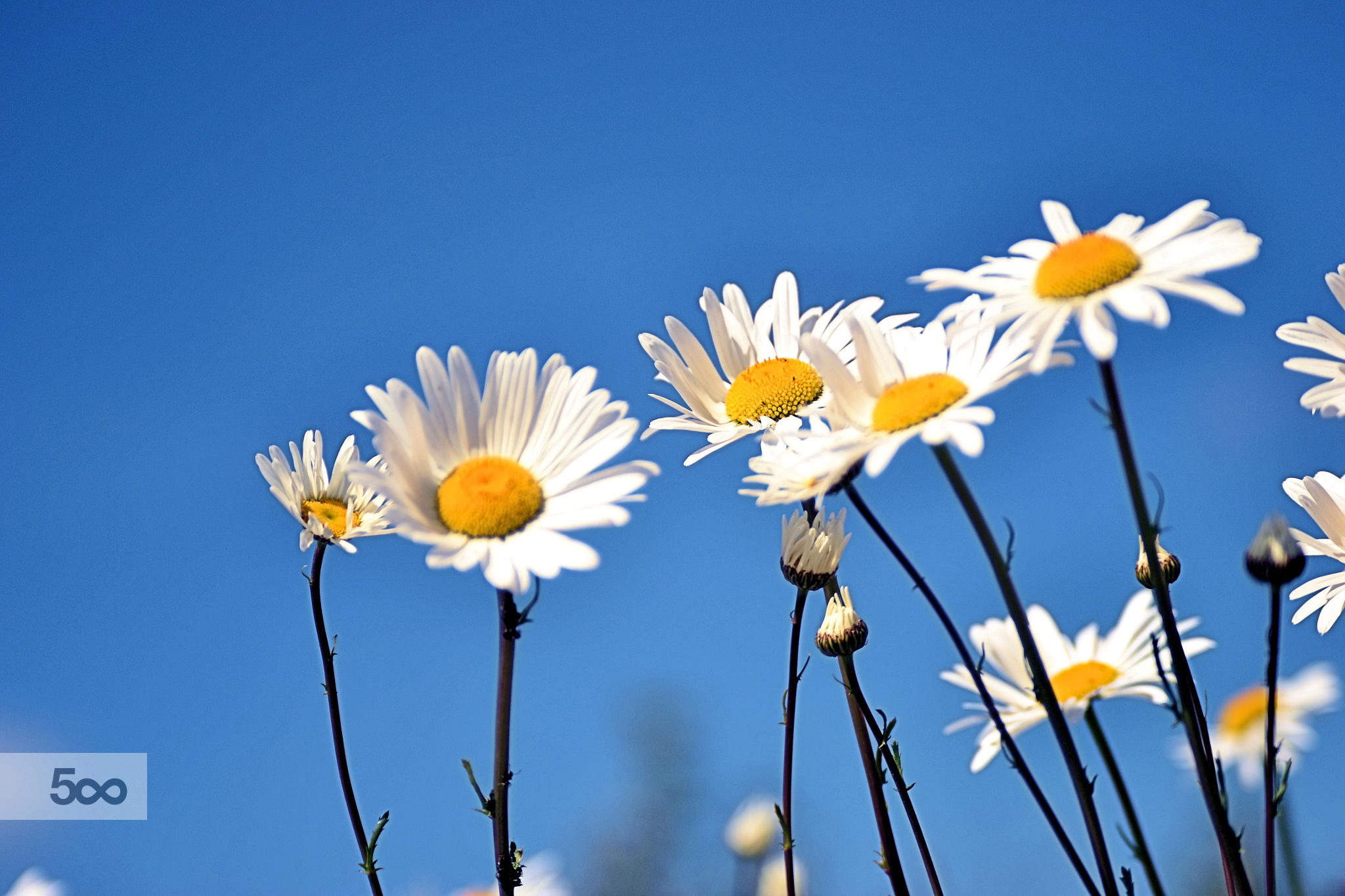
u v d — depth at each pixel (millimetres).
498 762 437
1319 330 460
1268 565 419
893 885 458
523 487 440
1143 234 428
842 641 472
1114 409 409
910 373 446
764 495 437
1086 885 411
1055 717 412
